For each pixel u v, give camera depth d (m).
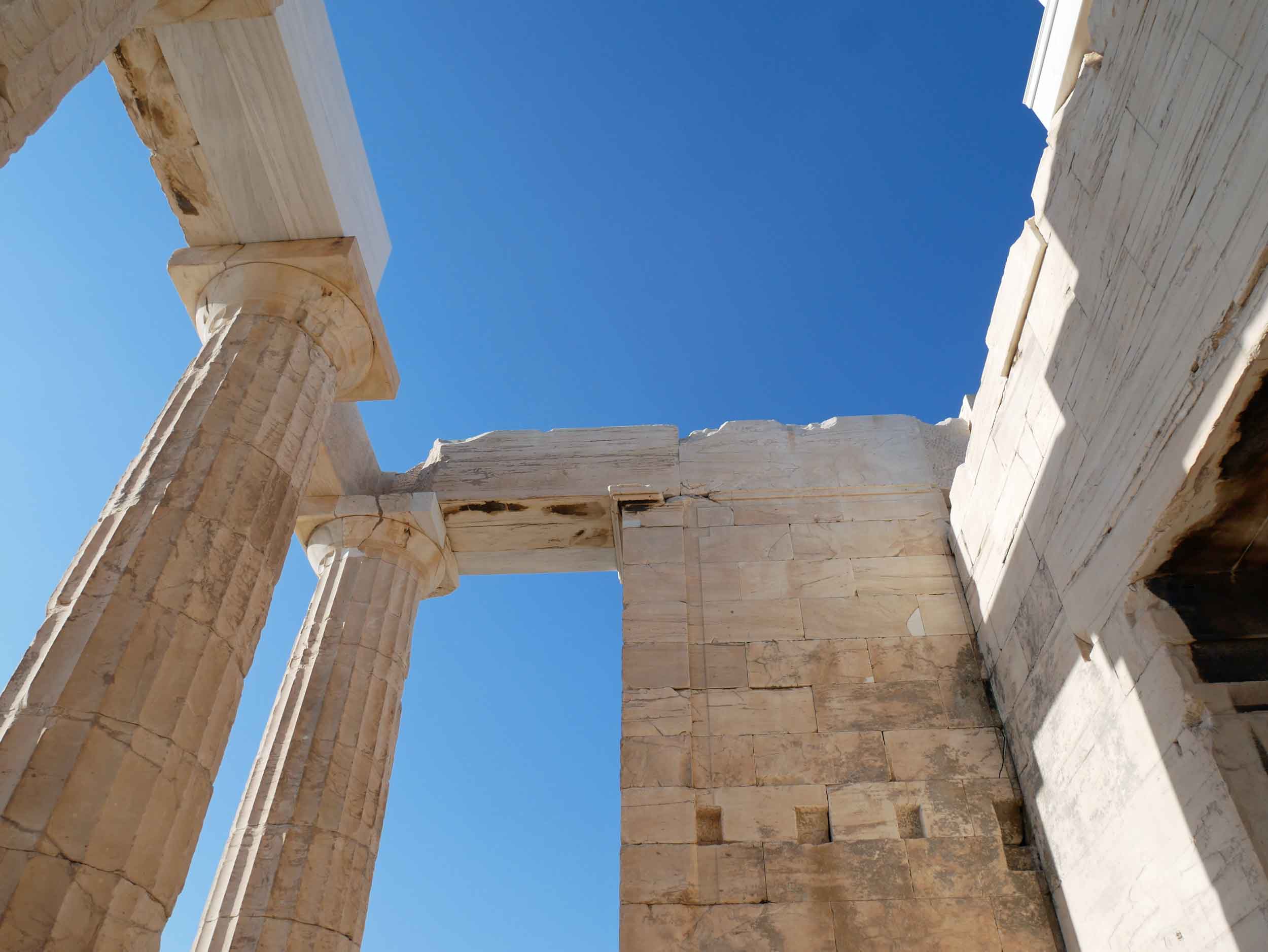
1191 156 5.20
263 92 8.20
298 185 8.73
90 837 5.24
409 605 11.65
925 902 8.48
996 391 9.09
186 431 7.26
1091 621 7.11
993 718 9.75
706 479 12.30
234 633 6.64
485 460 12.90
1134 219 5.92
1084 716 7.50
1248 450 5.33
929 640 10.45
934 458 12.32
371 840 9.74
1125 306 6.21
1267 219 4.53
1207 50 4.93
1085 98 6.38
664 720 9.78
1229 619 6.18
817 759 9.55
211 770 6.27
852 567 11.19
